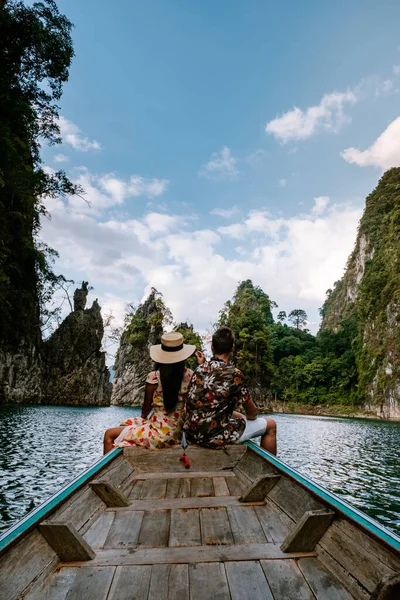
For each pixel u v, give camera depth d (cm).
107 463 320
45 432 1908
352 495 949
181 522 246
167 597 164
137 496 300
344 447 2006
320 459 1548
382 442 2325
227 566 190
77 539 192
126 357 7094
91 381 5344
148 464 364
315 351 9088
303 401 8050
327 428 3559
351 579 174
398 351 6706
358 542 185
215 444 366
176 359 367
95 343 5469
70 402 5078
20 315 3975
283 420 4650
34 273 4097
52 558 188
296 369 8450
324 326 12875
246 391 370
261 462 335
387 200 10212
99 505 267
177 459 366
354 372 7831
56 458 1220
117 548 210
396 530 695
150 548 209
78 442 1622
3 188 2534
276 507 267
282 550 204
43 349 4950
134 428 380
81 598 163
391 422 5488
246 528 236
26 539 183
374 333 7494
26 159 2912
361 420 5753
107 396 5800
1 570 160
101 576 180
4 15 2188
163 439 370
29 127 2742
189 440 373
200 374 365
